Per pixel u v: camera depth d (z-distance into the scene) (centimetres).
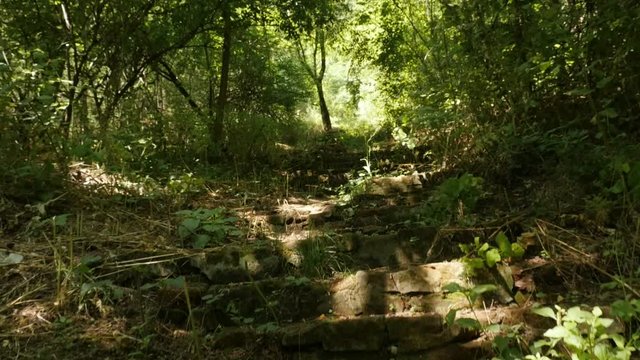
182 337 246
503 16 394
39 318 245
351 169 599
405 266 295
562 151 354
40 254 290
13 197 339
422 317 240
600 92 350
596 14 338
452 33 500
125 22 571
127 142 484
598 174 329
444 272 269
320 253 304
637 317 212
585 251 275
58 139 374
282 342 240
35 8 527
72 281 261
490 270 265
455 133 457
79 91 504
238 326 258
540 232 292
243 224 379
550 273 266
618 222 283
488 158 414
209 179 512
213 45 853
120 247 305
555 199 327
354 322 241
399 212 385
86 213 349
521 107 398
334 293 270
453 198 338
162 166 481
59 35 531
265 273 297
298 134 1004
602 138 348
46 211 337
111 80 566
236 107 841
